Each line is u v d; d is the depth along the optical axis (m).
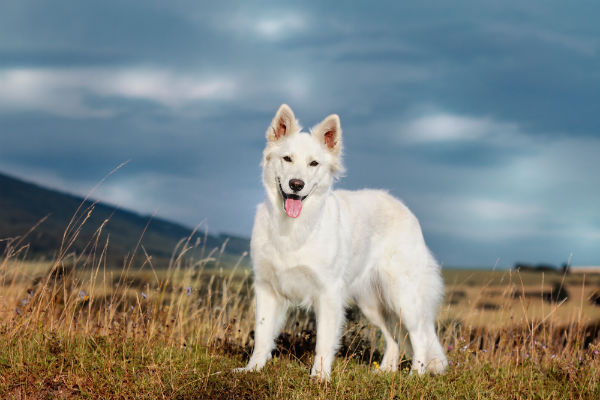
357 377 4.47
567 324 5.86
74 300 5.03
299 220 4.43
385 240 5.44
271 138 4.62
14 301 5.18
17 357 4.18
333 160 4.66
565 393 4.55
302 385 4.14
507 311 5.83
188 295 5.49
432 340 5.31
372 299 5.54
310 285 4.59
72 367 4.09
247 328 5.71
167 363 4.41
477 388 4.42
